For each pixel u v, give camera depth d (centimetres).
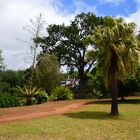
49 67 5684
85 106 3544
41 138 1698
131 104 3747
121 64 2650
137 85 4100
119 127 2106
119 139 1745
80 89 6644
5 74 6569
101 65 2752
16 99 3516
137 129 2045
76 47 6756
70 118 2427
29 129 1908
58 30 6794
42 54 6150
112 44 2633
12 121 2225
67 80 7625
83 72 6819
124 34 2666
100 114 2736
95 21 6694
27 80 6206
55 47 6875
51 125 2072
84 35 6744
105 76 2762
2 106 3312
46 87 5644
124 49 2638
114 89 2733
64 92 4791
